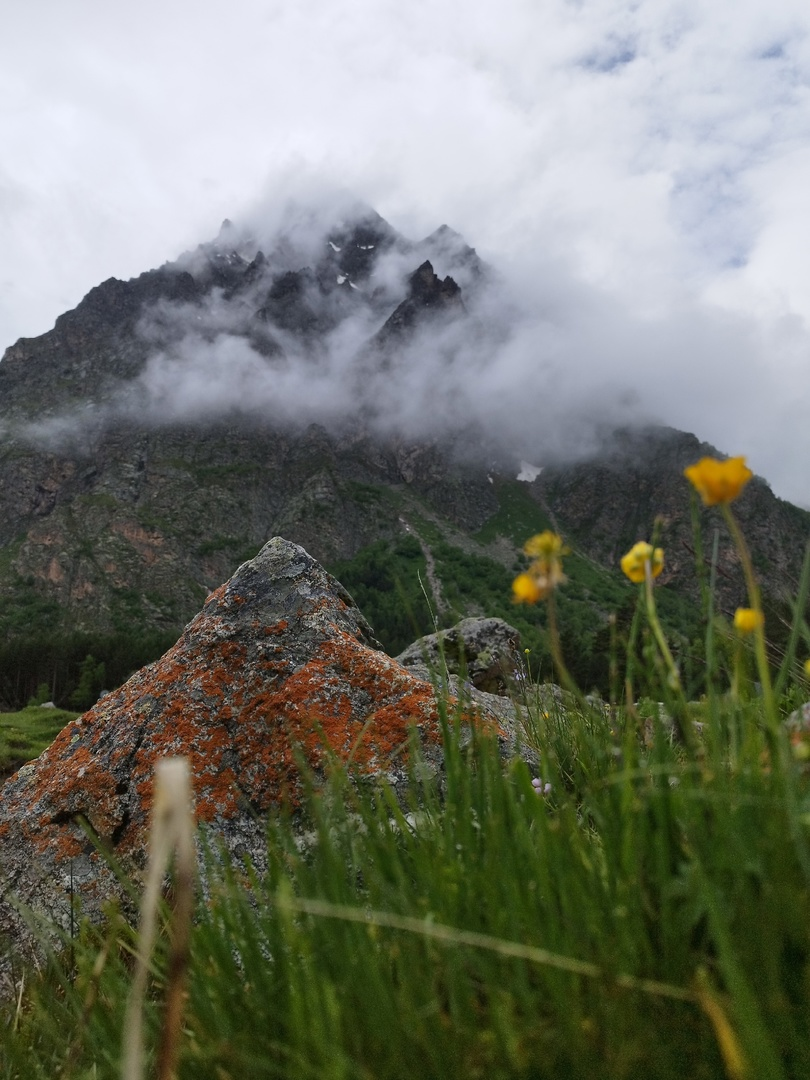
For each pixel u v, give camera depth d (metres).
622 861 1.79
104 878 5.23
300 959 1.90
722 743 2.06
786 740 1.62
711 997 1.37
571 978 1.56
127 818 5.54
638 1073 1.45
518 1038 1.53
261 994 1.91
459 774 2.26
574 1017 1.49
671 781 2.03
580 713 3.29
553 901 1.69
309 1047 1.58
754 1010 1.24
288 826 2.17
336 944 1.73
